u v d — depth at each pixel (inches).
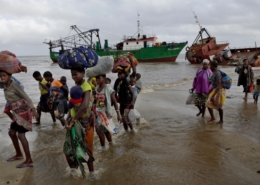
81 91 145.7
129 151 200.7
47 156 194.4
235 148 200.1
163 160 182.4
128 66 231.0
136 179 156.6
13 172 167.0
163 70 1250.0
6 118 324.8
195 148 203.0
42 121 301.6
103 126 195.8
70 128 147.4
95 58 148.3
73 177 160.2
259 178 154.2
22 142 174.1
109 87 197.5
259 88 377.1
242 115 306.5
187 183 150.3
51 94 257.4
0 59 160.4
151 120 293.3
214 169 166.9
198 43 1676.9
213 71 270.1
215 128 254.7
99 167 174.1
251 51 1515.7
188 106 372.2
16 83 167.6
